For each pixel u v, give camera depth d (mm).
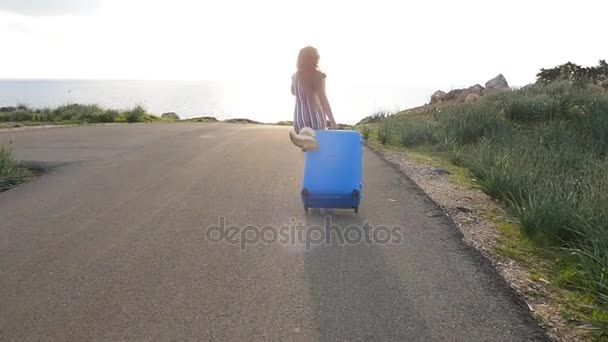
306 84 6273
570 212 5621
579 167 8086
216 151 10883
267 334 3523
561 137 10062
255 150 11062
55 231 5547
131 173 8500
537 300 4094
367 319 3736
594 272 4410
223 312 3812
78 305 3896
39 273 4461
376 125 17094
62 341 3414
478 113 12523
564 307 4000
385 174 8492
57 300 3973
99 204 6602
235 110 164375
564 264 4859
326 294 4117
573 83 15906
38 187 7527
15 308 3846
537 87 16125
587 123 10680
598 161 8047
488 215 6262
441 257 4895
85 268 4570
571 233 5426
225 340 3445
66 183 7773
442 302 3998
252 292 4141
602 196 5984
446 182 7988
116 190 7336
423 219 6039
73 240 5270
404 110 20766
